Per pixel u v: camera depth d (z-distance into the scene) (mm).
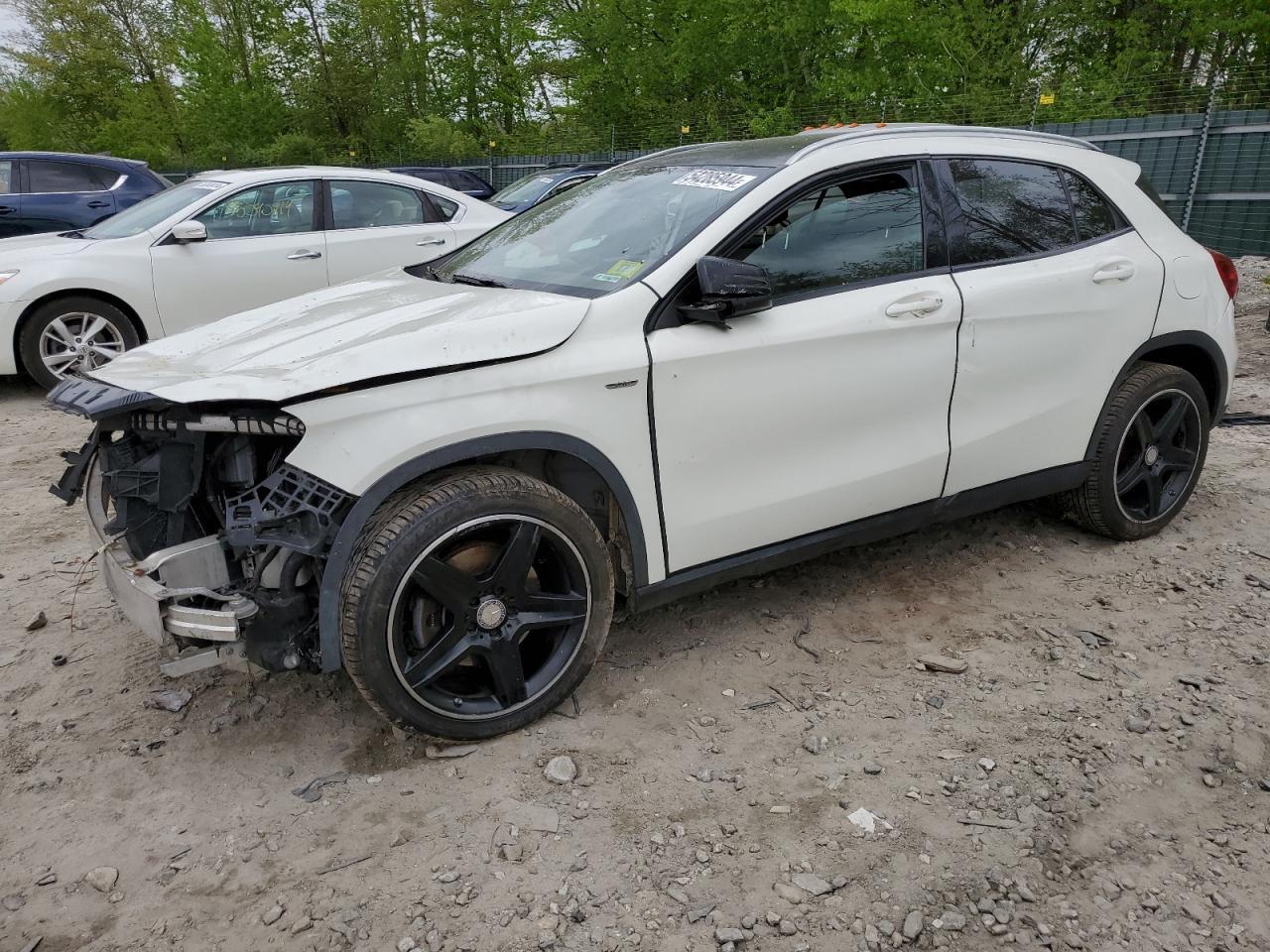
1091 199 4023
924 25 18234
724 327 3043
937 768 2807
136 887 2389
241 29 36312
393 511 2635
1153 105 16922
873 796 2686
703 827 2572
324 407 2510
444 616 2795
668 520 3086
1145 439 4195
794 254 3258
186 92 35625
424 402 2621
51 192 9930
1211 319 4277
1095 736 2941
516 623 2867
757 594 3883
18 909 2318
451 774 2795
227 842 2537
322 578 2570
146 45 37969
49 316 6941
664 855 2475
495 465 2943
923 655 3408
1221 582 3932
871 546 4312
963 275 3574
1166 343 4137
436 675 2746
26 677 3320
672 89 25625
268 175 7625
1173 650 3436
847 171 3373
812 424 3277
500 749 2910
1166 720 3016
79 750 2924
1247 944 2203
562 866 2441
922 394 3490
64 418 6781
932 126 3729
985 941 2213
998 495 3854
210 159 35031
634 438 2945
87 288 6914
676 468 3055
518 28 30031
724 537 3221
